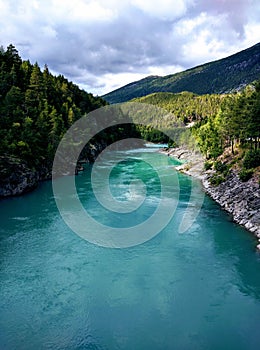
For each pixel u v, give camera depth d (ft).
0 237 135.64
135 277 102.01
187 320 81.61
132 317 83.10
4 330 78.74
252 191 170.19
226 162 251.60
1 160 211.82
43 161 264.93
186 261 111.96
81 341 75.20
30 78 357.00
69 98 435.53
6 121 253.03
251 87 353.10
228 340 74.79
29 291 94.84
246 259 112.57
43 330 78.69
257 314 83.35
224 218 154.20
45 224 151.43
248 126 223.10
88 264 111.24
